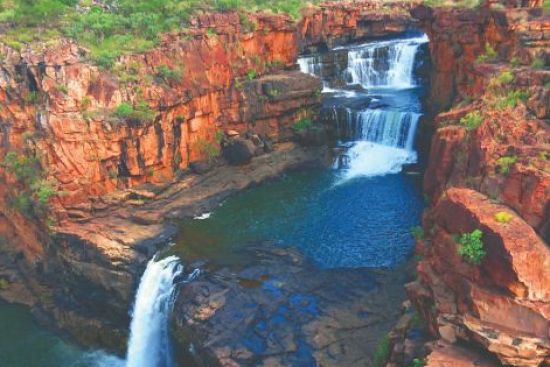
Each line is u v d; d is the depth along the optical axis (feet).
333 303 95.45
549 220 65.57
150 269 108.47
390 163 151.33
